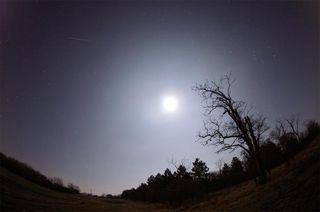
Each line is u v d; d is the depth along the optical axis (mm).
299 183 27953
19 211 40156
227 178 81938
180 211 50344
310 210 21609
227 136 41531
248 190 43188
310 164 30938
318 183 24766
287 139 58969
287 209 24344
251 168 62938
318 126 56625
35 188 67250
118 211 57031
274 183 35062
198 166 89625
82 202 66812
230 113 41844
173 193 71375
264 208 27766
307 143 54500
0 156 76562
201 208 45688
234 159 84500
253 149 41562
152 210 59531
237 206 34406
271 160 61250
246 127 41906
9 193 49594
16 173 75500
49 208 47406
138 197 118688
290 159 49625
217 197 56531
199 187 74438
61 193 77062
